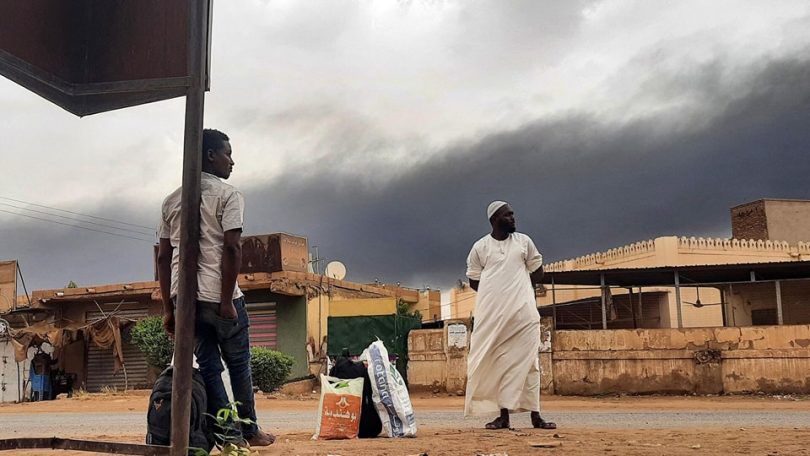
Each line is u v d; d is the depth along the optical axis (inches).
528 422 421.1
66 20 167.8
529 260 300.2
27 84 165.5
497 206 299.0
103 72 167.9
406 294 1407.5
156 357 976.9
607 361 796.0
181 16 164.1
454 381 850.1
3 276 1232.2
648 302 1252.5
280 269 1068.5
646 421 426.6
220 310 185.9
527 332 289.6
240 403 191.8
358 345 932.6
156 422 170.7
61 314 1139.9
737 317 1098.7
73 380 1116.5
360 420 265.9
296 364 1053.2
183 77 162.2
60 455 193.0
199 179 162.4
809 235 1531.7
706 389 782.5
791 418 455.8
